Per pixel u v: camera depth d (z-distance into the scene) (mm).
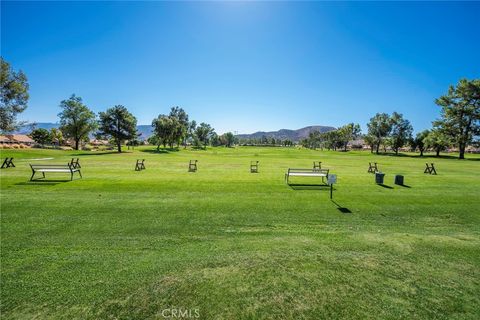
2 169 22391
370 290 5039
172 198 12180
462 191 14602
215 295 4793
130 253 6559
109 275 5469
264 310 4402
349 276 5527
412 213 10461
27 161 33125
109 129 66938
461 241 7586
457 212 10656
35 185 14852
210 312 4344
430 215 10258
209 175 20125
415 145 84250
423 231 8547
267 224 8938
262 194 13297
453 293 5004
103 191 13484
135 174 20203
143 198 12102
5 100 45719
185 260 6180
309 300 4684
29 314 4281
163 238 7586
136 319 4180
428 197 13008
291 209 10680
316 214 10094
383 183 17141
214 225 8742
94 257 6312
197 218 9398
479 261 6348
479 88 59250
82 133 80438
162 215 9664
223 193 13406
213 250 6797
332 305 4559
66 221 8883
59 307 4449
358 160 47469
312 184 16391
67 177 18062
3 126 46062
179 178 18172
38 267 5797
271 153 72688
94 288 4996
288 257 6387
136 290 4938
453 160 50062
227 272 5613
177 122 92750
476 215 10328
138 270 5684
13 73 46062
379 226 8961
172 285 5094
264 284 5160
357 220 9523
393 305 4602
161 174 20391
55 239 7402
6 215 9422
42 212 9820
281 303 4590
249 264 5988
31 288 4988
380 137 90250
